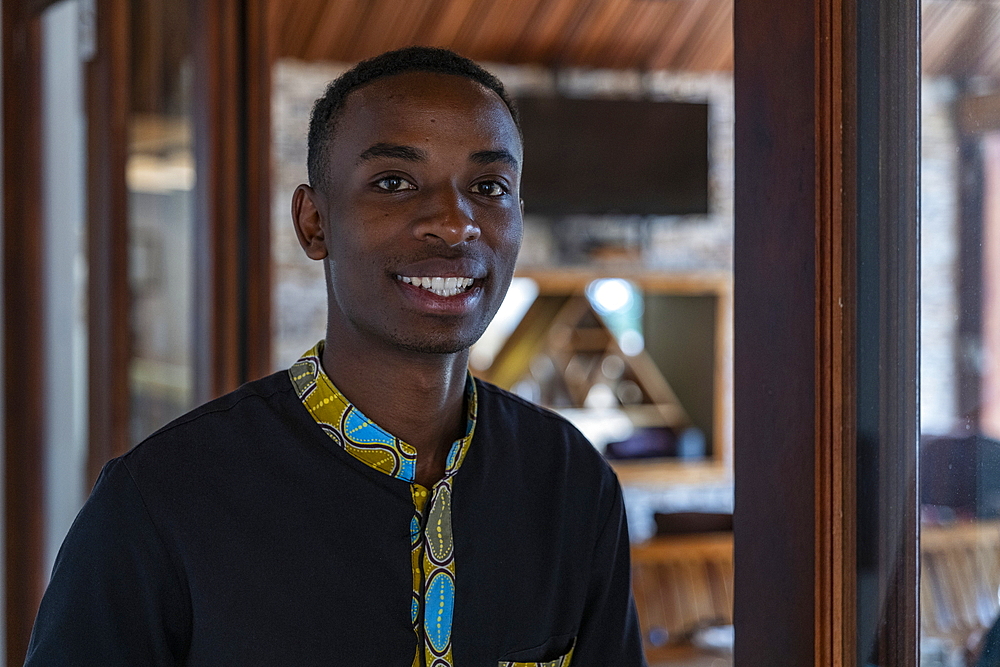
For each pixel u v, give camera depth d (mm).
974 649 954
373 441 1095
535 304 6703
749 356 1136
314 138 1130
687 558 4719
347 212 1063
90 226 2729
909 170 1006
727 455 6684
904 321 1017
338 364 1122
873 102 1030
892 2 1013
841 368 1039
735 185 1149
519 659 1159
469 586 1126
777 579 1100
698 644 3672
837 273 1032
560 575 1215
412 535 1104
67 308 2951
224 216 2295
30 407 3100
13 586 3156
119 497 1036
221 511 1056
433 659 1098
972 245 958
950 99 971
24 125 3072
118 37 2586
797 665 1071
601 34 6309
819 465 1037
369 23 5879
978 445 952
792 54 1057
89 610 1014
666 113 6414
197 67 2301
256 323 2336
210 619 1036
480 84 1102
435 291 1049
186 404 2377
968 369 963
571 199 6320
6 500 3141
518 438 1225
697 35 6414
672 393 7051
